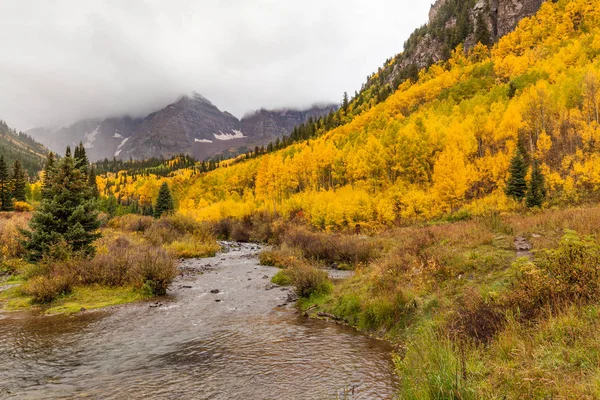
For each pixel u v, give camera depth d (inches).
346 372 272.5
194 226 1488.7
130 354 323.6
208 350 332.5
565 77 2503.7
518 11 5565.9
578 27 4023.1
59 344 351.9
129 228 1521.9
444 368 186.1
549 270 282.8
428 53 6451.8
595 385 139.8
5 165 2151.8
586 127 1831.9
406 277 445.4
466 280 390.6
